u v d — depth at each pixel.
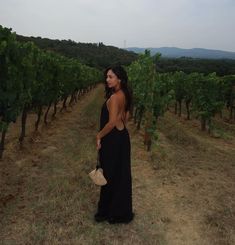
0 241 4.98
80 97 31.69
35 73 10.24
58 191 6.87
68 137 12.37
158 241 5.21
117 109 5.18
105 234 5.28
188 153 11.30
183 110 25.70
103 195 5.59
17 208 6.13
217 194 7.34
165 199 6.91
